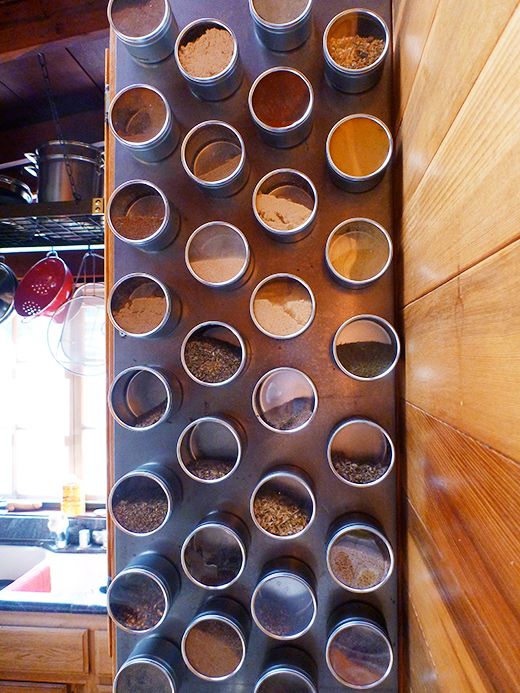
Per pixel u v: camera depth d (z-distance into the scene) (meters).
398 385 0.87
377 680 0.82
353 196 0.87
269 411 0.89
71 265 1.96
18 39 1.40
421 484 0.71
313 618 0.81
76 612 1.55
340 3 0.88
